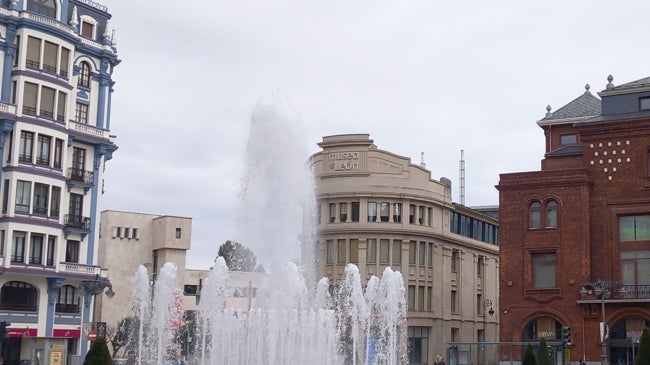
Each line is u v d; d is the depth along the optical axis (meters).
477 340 89.75
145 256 100.31
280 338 40.38
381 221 79.06
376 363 65.06
